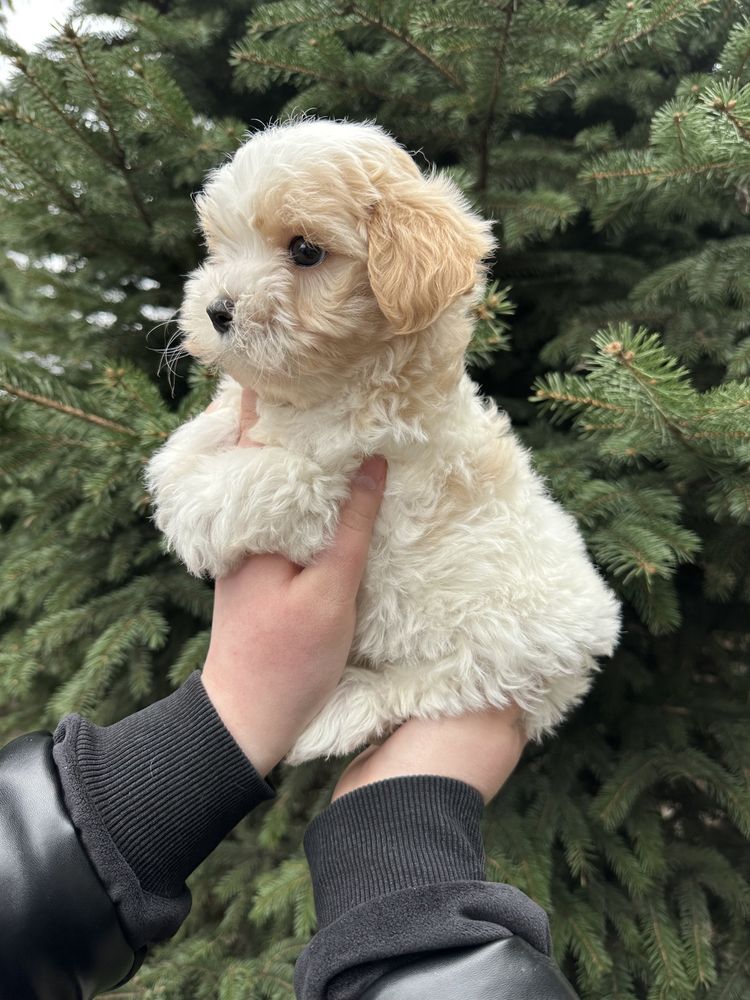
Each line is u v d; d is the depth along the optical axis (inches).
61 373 25.8
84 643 24.6
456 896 10.0
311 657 12.2
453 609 12.7
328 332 11.5
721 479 17.9
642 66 23.0
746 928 21.4
